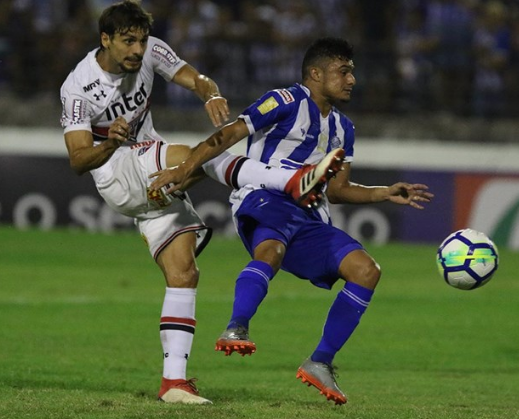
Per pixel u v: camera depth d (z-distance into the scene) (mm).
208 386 21125
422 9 58094
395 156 51906
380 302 35250
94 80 18562
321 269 17672
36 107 51469
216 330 29125
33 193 49281
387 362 25531
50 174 49312
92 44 53250
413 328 30609
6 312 30484
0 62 52562
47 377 21172
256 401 18641
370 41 57188
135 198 18812
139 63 18250
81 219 49812
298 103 17812
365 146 51906
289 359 25281
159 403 17609
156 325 29344
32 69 52812
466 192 51906
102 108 18703
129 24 17953
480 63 56656
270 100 17656
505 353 27203
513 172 52031
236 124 17500
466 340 28953
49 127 51406
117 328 28625
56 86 52688
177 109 53281
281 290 37688
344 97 18062
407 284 39375
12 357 23641
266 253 17125
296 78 54750
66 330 27984
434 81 56188
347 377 23281
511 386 22422
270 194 17781
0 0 52938
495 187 51969
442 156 51875
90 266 40750
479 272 18703
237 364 24469
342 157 16656
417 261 45500
